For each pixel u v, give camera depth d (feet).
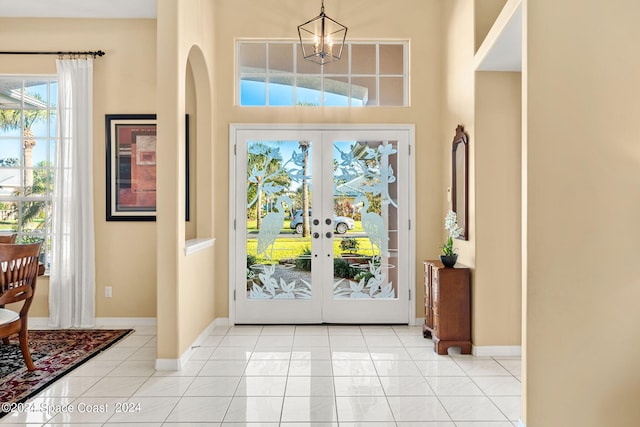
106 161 15.92
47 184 16.15
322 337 14.73
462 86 13.83
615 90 8.61
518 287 12.92
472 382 11.00
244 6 16.14
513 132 12.83
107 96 15.94
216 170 16.10
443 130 15.87
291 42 16.39
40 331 15.23
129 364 12.19
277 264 16.25
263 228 16.24
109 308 16.01
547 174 8.66
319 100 16.40
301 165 16.22
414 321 16.16
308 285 16.26
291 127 16.14
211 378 11.22
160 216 11.92
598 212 8.60
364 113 16.17
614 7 8.60
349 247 16.28
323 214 16.21
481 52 11.98
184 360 12.35
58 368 11.78
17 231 16.15
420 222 16.17
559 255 8.63
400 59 16.43
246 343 14.05
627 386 8.53
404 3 16.15
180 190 12.09
